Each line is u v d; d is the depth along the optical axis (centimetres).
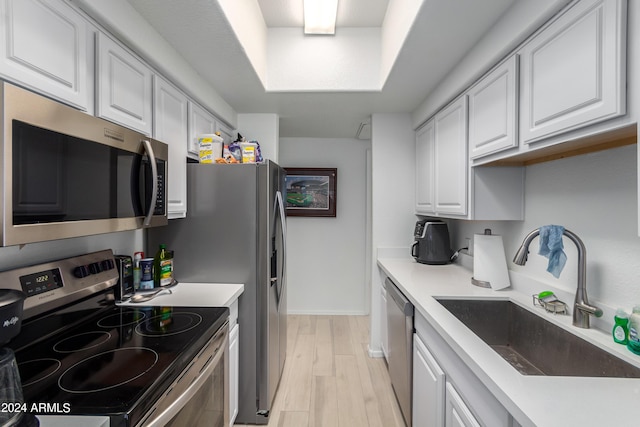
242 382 190
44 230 79
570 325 121
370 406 207
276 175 211
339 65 217
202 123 208
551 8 102
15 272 106
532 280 157
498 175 169
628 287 111
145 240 192
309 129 331
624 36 81
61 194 85
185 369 104
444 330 118
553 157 140
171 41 154
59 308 120
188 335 117
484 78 153
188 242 192
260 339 191
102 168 101
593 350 109
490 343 157
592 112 90
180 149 178
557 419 68
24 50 82
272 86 218
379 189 270
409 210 270
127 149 112
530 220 163
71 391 81
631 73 80
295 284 382
